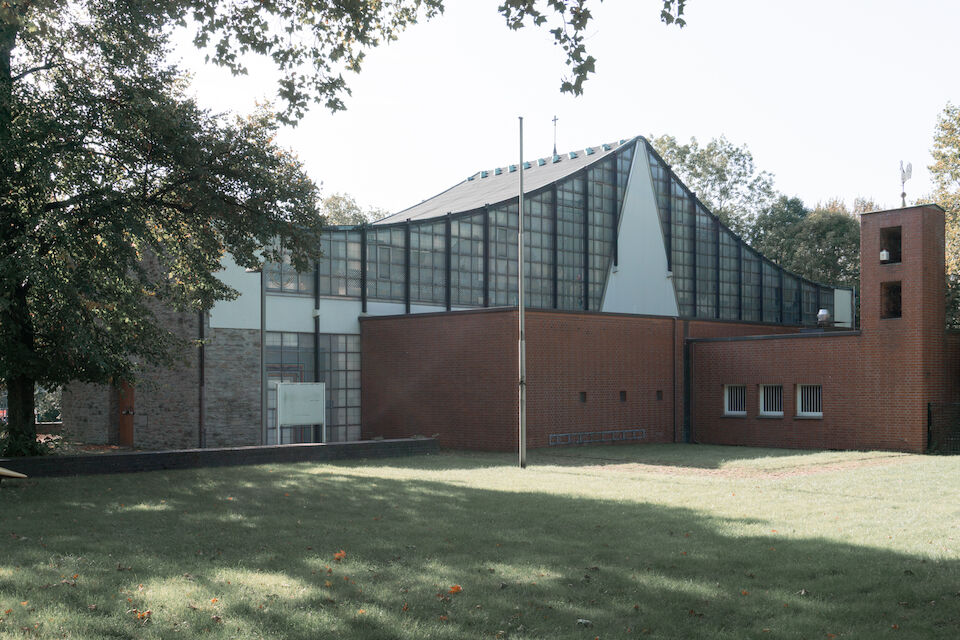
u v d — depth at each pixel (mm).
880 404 28562
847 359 29562
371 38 16406
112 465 19781
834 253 68375
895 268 28359
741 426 32750
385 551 10188
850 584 8516
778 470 21688
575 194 43344
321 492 16156
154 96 18219
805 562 9562
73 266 16953
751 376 32594
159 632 6723
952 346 28422
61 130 17000
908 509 14008
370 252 34406
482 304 38406
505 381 28453
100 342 19031
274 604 7559
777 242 70625
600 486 17641
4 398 43062
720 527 12086
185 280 21938
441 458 25250
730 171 74062
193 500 15125
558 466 22859
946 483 18094
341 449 24141
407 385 31719
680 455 26391
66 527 12000
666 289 47156
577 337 30562
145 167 19453
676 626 7125
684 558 9805
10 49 18359
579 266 43219
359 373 33625
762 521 12680
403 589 8203
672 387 34156
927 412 27500
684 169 74438
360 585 8328
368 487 17000
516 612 7461
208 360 28406
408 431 31578
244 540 10938
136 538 11070
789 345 31375
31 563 9273
